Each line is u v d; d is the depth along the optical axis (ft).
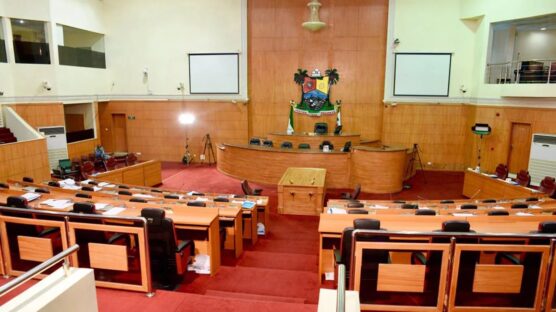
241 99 51.34
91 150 50.19
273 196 36.45
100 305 12.98
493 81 45.52
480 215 19.70
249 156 41.42
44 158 37.01
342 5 48.49
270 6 49.49
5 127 40.14
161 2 50.96
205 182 42.01
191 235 18.38
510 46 47.09
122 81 53.31
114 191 26.27
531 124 39.83
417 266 12.37
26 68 41.96
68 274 10.89
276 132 51.52
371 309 12.68
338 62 49.62
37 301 9.59
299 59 50.16
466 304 13.44
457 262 12.14
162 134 53.83
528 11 38.70
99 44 52.80
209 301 13.28
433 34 46.85
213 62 51.11
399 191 38.32
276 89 51.16
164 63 52.11
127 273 16.16
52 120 43.88
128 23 51.96
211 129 52.75
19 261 16.15
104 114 54.29
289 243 25.02
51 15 42.42
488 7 42.57
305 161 38.86
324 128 49.73
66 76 45.14
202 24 50.62
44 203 20.33
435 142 48.83
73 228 13.67
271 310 12.76
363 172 37.99
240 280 17.33
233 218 20.54
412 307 12.58
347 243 14.38
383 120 49.57
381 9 47.91
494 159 43.78
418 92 48.11
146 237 13.19
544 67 40.65
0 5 39.73
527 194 28.68
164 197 25.00
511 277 12.39
